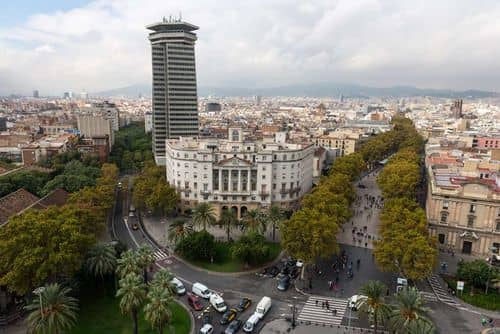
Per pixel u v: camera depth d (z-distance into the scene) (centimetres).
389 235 11538
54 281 9906
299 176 18588
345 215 14125
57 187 17950
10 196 14312
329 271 12288
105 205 15262
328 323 9519
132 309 8075
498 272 10931
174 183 18338
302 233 11244
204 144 18675
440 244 14275
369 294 7956
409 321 7319
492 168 17312
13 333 8712
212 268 12512
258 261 12838
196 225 15012
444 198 14000
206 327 8906
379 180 19525
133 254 9306
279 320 9606
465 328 9269
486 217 13412
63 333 8131
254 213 14650
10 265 8838
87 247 10306
